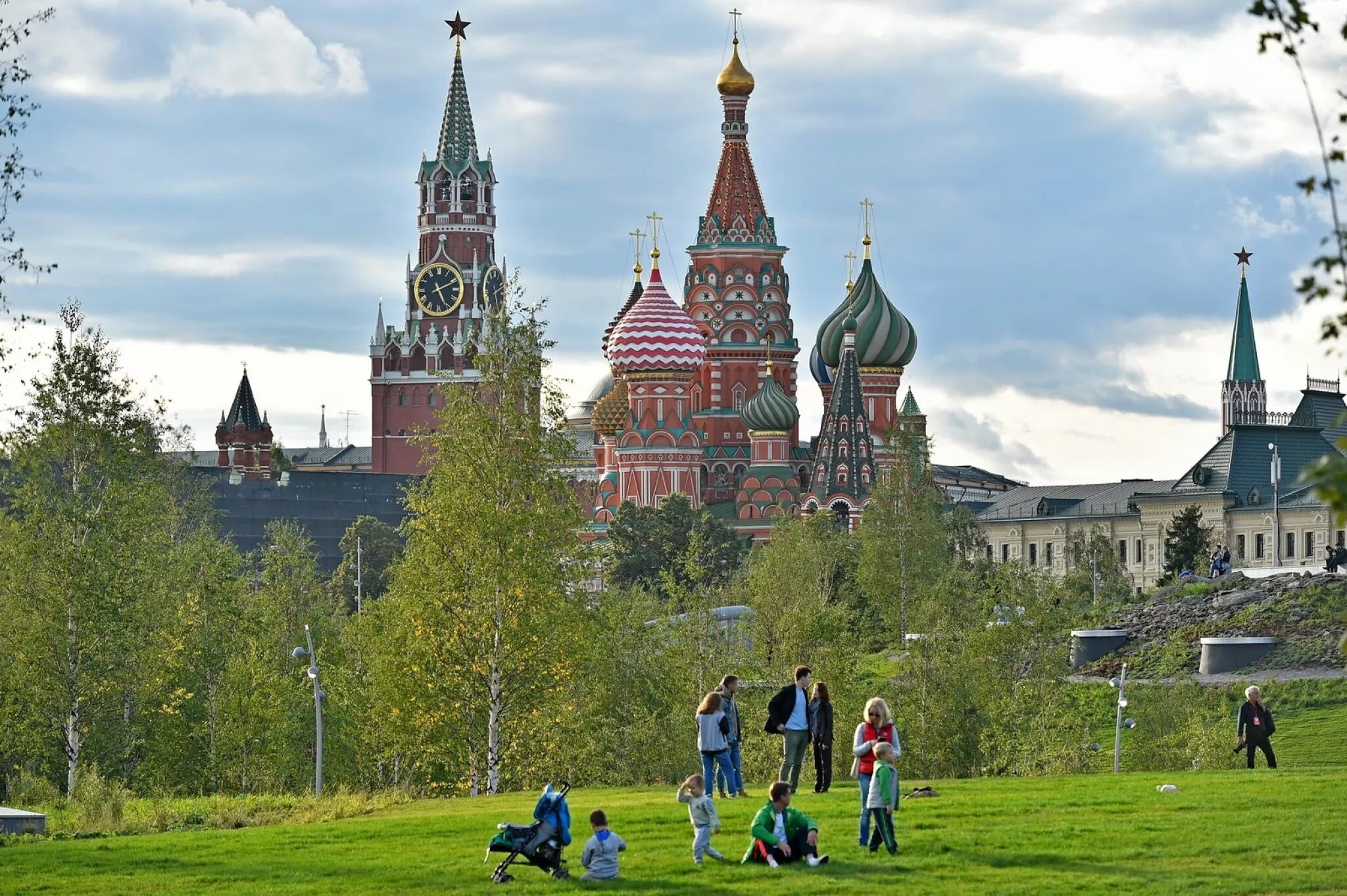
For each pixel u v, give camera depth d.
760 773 184.00
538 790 164.62
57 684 171.88
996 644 196.25
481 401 173.75
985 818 98.56
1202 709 196.50
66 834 116.56
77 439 177.38
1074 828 93.81
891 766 87.25
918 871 83.75
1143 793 106.38
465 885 84.44
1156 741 182.62
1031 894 78.00
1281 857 84.94
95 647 173.00
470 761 167.75
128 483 180.00
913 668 196.25
